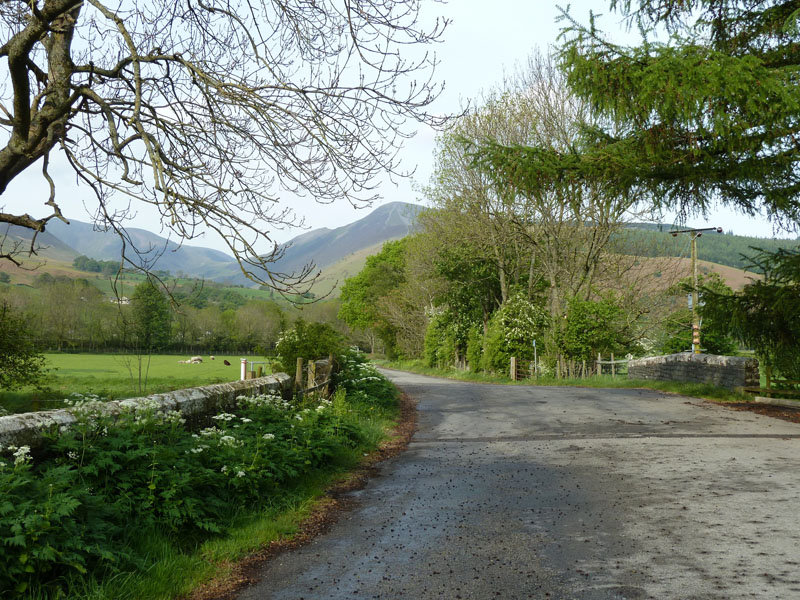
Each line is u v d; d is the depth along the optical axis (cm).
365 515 669
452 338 4525
